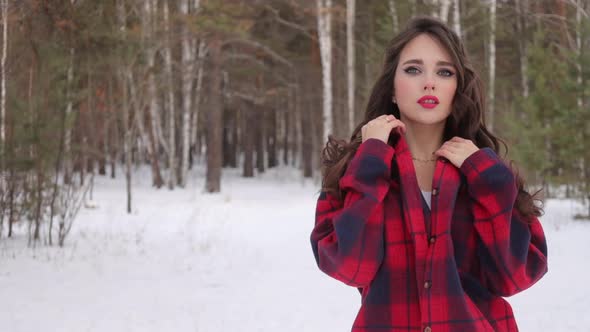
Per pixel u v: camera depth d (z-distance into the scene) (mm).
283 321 5535
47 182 9664
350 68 20969
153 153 26594
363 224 1583
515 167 1760
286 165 42312
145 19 18047
